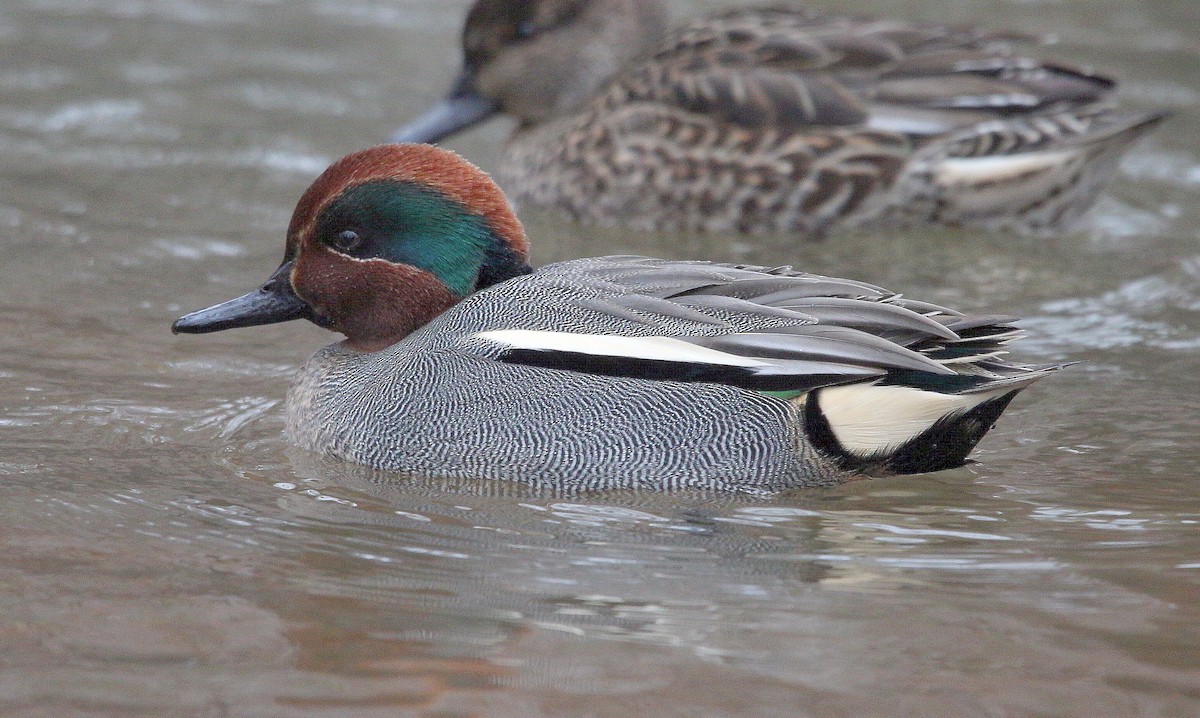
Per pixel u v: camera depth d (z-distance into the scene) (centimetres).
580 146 1827
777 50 1806
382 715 792
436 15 2631
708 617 905
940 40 1817
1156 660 855
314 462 1149
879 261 1677
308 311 1238
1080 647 871
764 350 1075
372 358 1184
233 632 876
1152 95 2219
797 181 1748
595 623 895
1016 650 868
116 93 2167
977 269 1650
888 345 1055
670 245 1747
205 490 1085
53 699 801
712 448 1088
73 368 1329
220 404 1268
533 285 1162
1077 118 1752
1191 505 1080
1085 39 2459
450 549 997
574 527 1040
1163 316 1507
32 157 1923
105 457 1141
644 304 1121
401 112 2144
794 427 1088
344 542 1003
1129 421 1243
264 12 2609
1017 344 1429
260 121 2086
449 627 886
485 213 1204
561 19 1942
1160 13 2612
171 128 2050
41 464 1121
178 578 942
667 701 809
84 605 903
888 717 798
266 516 1042
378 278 1212
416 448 1119
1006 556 997
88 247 1647
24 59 2297
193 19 2555
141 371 1335
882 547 1011
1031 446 1191
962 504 1083
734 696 816
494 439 1103
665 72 1812
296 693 811
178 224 1728
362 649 859
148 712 791
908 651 866
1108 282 1608
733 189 1762
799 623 899
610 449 1091
